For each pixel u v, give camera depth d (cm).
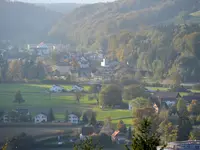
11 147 13138
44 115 16362
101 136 13450
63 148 13412
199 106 16688
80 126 15750
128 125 15438
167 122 14225
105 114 17262
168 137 13200
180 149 11512
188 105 17538
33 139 13875
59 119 16588
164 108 16725
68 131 14975
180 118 14350
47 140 13988
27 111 17200
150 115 15088
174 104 17362
